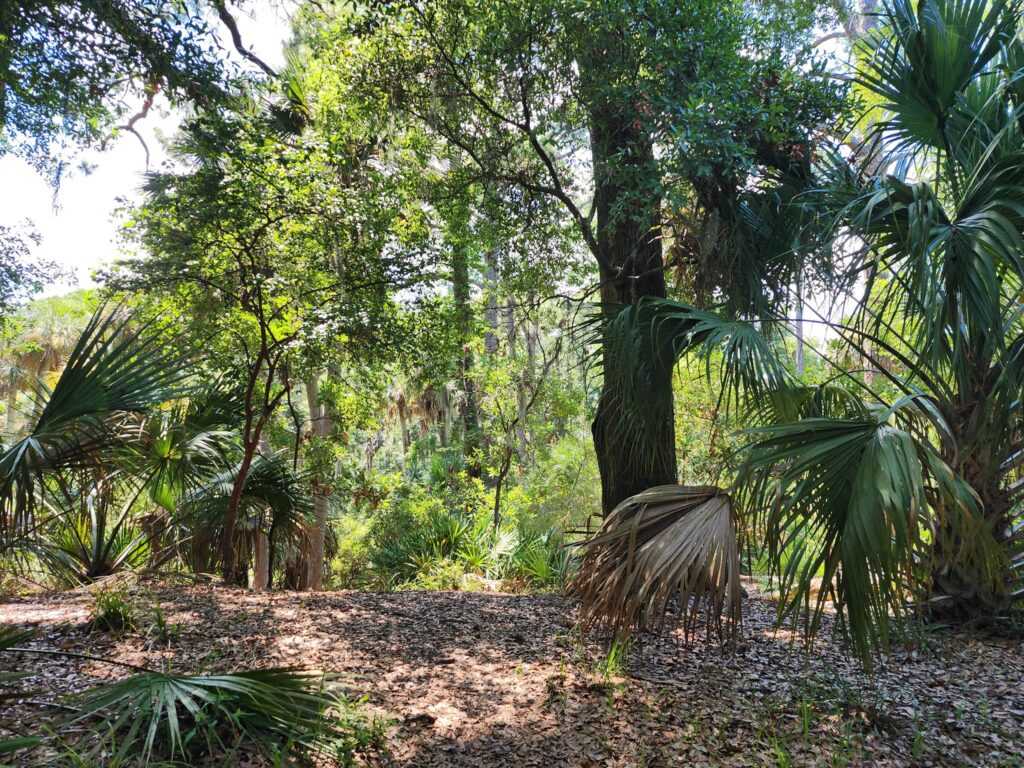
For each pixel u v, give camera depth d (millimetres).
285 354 6789
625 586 3209
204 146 6043
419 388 8961
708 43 5398
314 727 2928
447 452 18578
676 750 3117
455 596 6199
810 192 5129
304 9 8891
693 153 5242
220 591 5801
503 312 12727
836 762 2998
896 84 4766
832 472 3049
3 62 5094
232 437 6762
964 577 4863
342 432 10312
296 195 6230
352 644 4426
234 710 2830
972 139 4801
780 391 4031
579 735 3252
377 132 7078
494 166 6793
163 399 4004
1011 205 3605
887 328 4602
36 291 8547
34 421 4051
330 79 7020
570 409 12883
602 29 5469
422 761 2982
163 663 3793
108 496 6340
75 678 3439
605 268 6559
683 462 10656
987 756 3098
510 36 5762
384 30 6211
